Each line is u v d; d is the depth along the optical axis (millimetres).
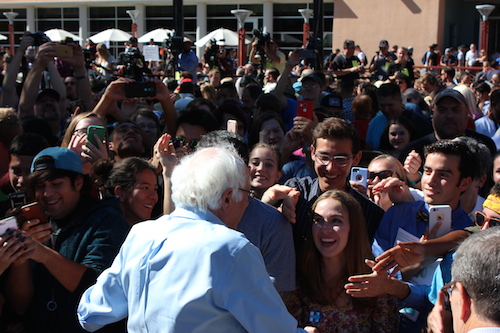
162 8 25938
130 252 2238
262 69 11898
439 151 3283
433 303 2816
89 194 3154
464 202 3764
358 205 2939
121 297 2309
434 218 3055
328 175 3471
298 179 3812
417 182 3969
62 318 2793
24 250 2490
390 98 5980
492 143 4938
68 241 2877
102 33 22516
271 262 2877
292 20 24891
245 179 2262
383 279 2752
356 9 23469
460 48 21781
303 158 4953
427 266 3098
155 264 2105
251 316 2029
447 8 24062
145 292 2119
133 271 2180
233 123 4121
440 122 4707
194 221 2154
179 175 2246
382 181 3475
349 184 3625
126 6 26062
